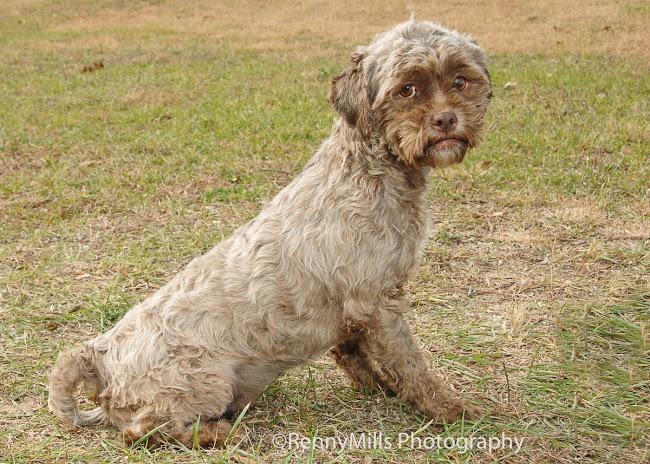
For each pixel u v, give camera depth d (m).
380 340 1.46
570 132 2.54
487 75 1.49
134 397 1.44
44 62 4.40
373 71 1.44
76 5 6.51
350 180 1.44
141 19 5.84
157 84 3.65
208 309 1.45
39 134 2.87
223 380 1.44
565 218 2.00
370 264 1.43
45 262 1.93
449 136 1.42
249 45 4.62
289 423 1.50
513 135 2.54
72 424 1.49
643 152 2.33
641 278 1.79
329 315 1.46
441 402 1.48
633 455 1.41
